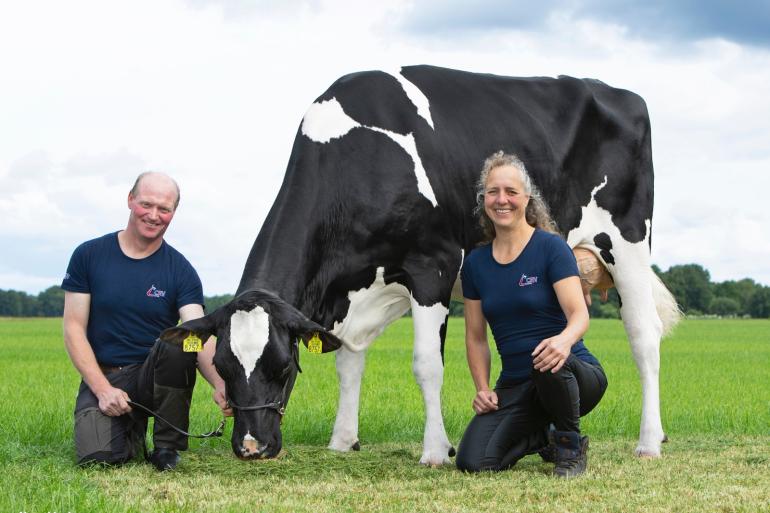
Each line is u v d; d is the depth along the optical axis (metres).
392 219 5.80
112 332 5.38
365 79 6.14
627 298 6.99
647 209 7.22
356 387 6.42
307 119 5.98
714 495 4.22
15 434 6.28
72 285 5.36
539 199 5.19
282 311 4.70
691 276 108.00
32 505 3.75
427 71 6.49
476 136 6.34
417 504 4.05
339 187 5.76
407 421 7.80
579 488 4.42
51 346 25.77
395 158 5.88
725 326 56.03
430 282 5.91
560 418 4.85
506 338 5.09
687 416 8.52
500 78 6.88
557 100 6.97
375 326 6.11
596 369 5.14
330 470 5.17
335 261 5.77
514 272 5.00
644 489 4.39
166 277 5.44
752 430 7.55
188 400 5.23
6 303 101.56
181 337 4.66
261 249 5.48
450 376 13.63
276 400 4.62
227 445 6.36
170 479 4.76
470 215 6.20
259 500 4.15
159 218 5.28
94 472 4.86
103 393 5.05
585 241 7.00
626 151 7.15
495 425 5.01
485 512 3.88
